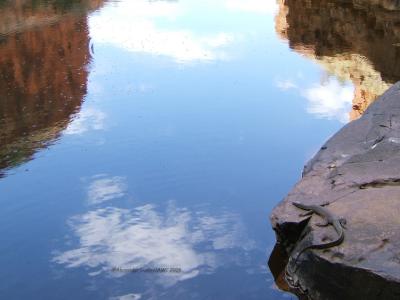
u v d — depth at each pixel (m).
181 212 9.69
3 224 9.41
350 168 8.59
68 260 8.30
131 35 25.45
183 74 18.53
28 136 13.75
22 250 8.60
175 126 13.75
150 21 29.05
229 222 9.29
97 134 13.49
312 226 7.28
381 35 22.80
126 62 20.47
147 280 7.76
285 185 10.58
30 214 9.72
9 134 13.95
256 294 7.38
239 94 16.28
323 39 23.58
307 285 7.10
